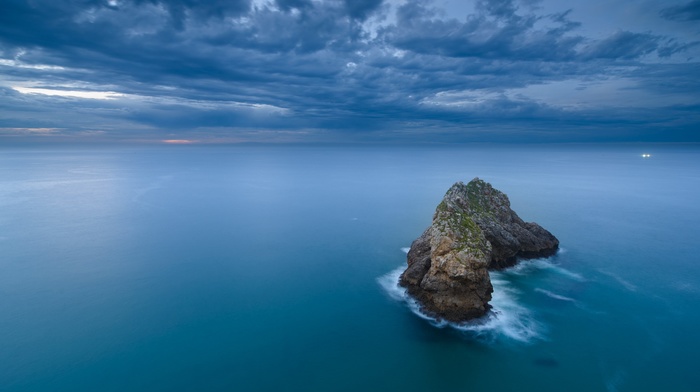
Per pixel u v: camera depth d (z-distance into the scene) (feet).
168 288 218.18
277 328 175.11
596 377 141.38
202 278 232.73
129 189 574.15
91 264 255.50
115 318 184.03
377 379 141.08
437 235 181.06
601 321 177.68
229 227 355.15
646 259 256.93
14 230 337.31
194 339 166.71
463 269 166.61
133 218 388.57
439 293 175.52
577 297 200.13
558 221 364.99
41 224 359.25
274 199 502.38
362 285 219.20
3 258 265.75
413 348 157.89
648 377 141.59
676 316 183.42
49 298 204.74
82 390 136.15
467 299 171.73
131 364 149.79
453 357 152.25
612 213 399.85
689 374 143.33
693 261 254.06
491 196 263.29
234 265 254.88
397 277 228.22
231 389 136.46
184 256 272.92
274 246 296.30
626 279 223.92
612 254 266.36
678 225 348.79
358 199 502.79
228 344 163.12
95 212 413.18
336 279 229.25
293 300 202.08
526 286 210.59
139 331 172.86
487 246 189.06
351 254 276.21
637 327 173.37
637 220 368.68
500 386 137.08
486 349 156.15
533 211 410.72
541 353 154.10
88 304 198.49
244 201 486.38
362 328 173.06
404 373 144.05
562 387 136.36
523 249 248.93
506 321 174.91
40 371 145.79
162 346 161.58
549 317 179.83
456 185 253.24
